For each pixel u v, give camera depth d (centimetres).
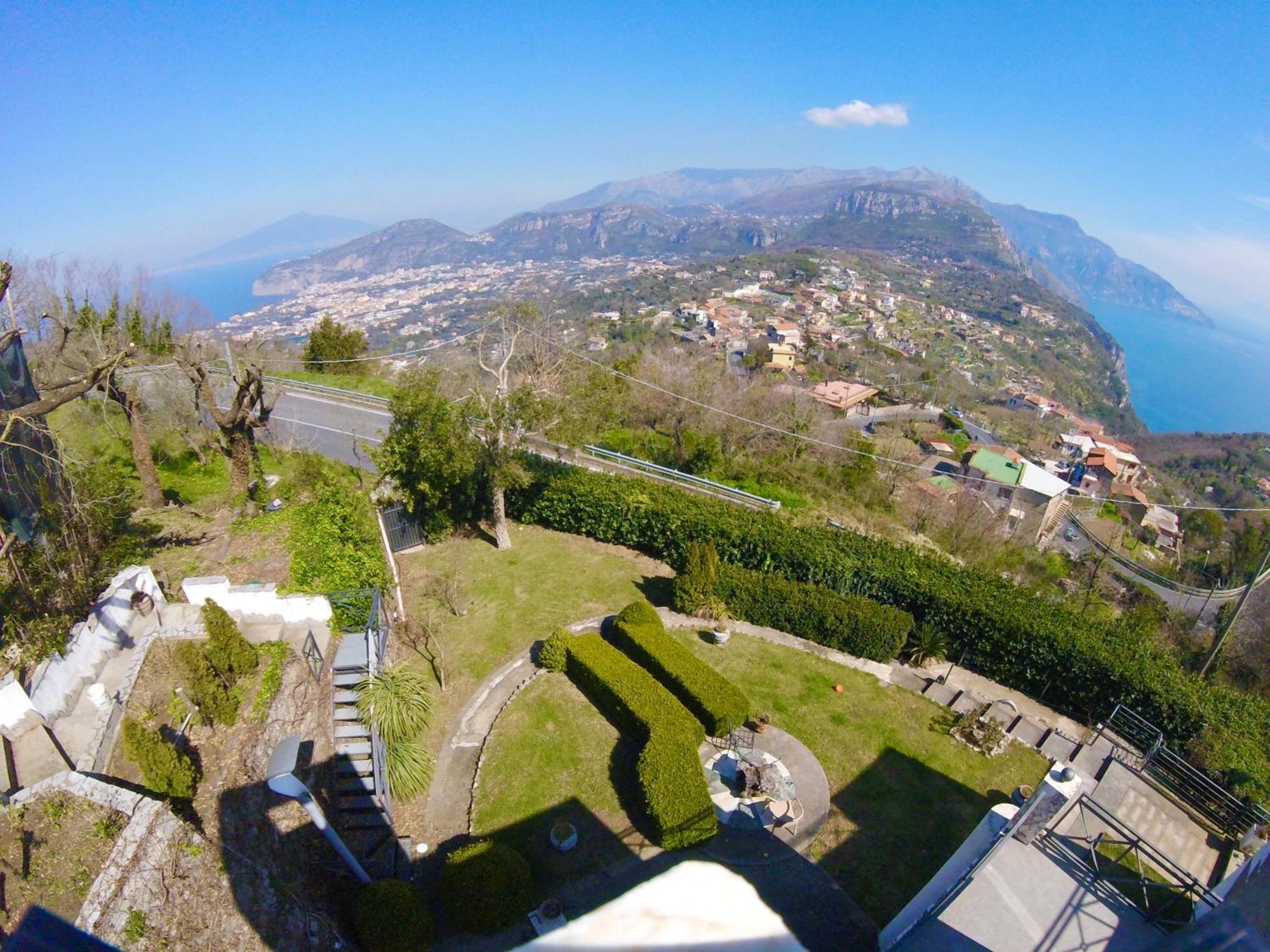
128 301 2678
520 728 1387
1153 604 3064
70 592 1183
